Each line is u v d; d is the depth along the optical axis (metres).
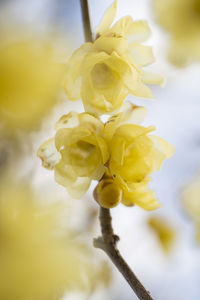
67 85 0.19
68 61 0.19
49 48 0.19
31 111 0.19
